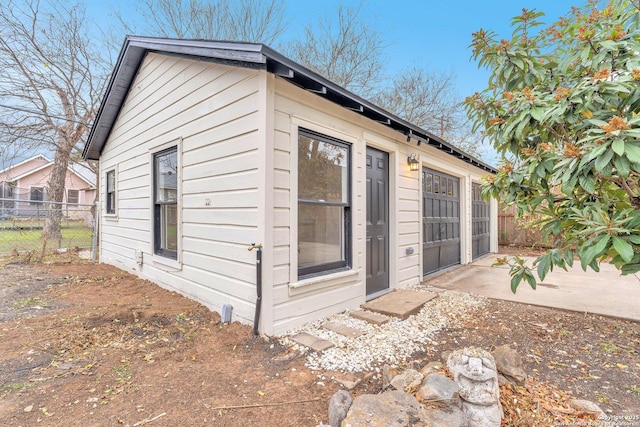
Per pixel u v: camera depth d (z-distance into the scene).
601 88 1.96
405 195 5.19
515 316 3.72
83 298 4.30
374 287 4.52
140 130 5.44
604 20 2.28
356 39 12.41
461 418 1.63
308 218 3.59
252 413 1.90
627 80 1.96
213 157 3.73
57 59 10.38
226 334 3.06
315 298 3.52
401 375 2.06
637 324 3.42
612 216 1.96
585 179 1.87
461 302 4.27
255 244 3.09
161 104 4.79
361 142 4.20
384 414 1.58
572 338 3.08
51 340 2.91
